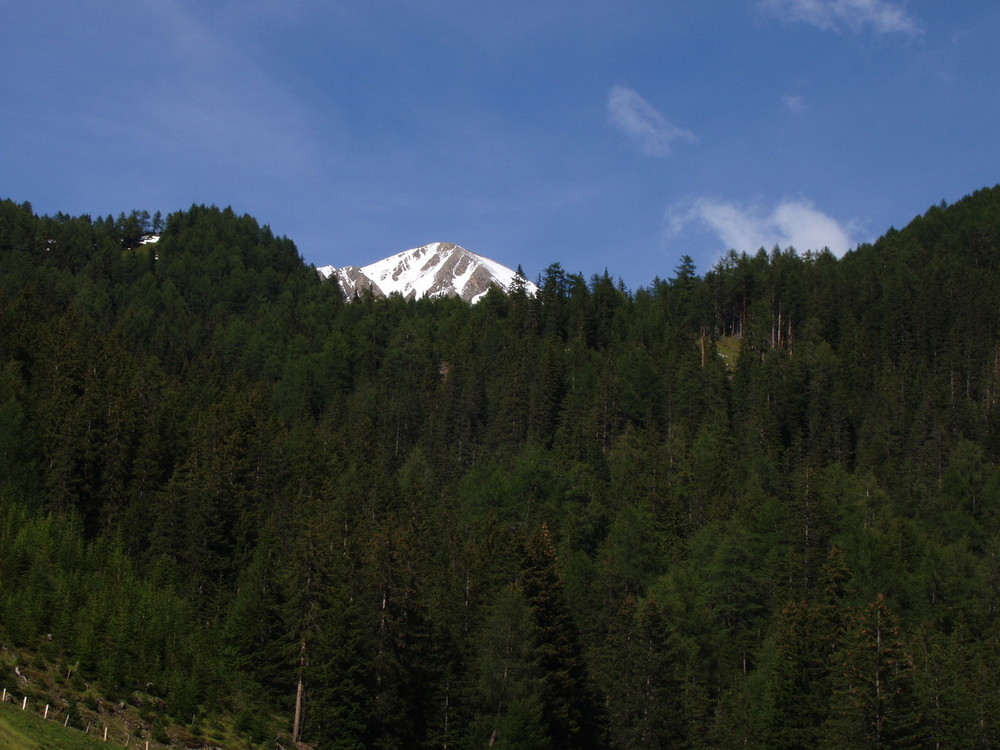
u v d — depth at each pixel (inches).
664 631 2832.2
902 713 2463.1
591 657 2925.7
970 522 4109.3
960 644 2979.8
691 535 4010.8
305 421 5182.1
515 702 2481.5
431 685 2632.9
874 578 3420.3
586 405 5324.8
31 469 3698.3
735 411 5408.5
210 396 5027.1
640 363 5526.6
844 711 2488.9
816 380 5492.1
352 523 3292.3
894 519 4050.2
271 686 2731.3
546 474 4232.3
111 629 2485.2
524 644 2571.4
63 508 3656.5
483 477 4466.0
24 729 1852.9
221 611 3206.2
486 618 2719.0
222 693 2566.4
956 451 4677.7
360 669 2468.0
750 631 3213.6
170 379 5319.9
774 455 4803.2
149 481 3870.6
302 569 2645.2
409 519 3646.7
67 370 4517.7
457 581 2952.8
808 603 3225.9
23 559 2827.3
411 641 2593.5
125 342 5620.1
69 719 2041.1
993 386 5398.6
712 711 2881.4
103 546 3299.7
